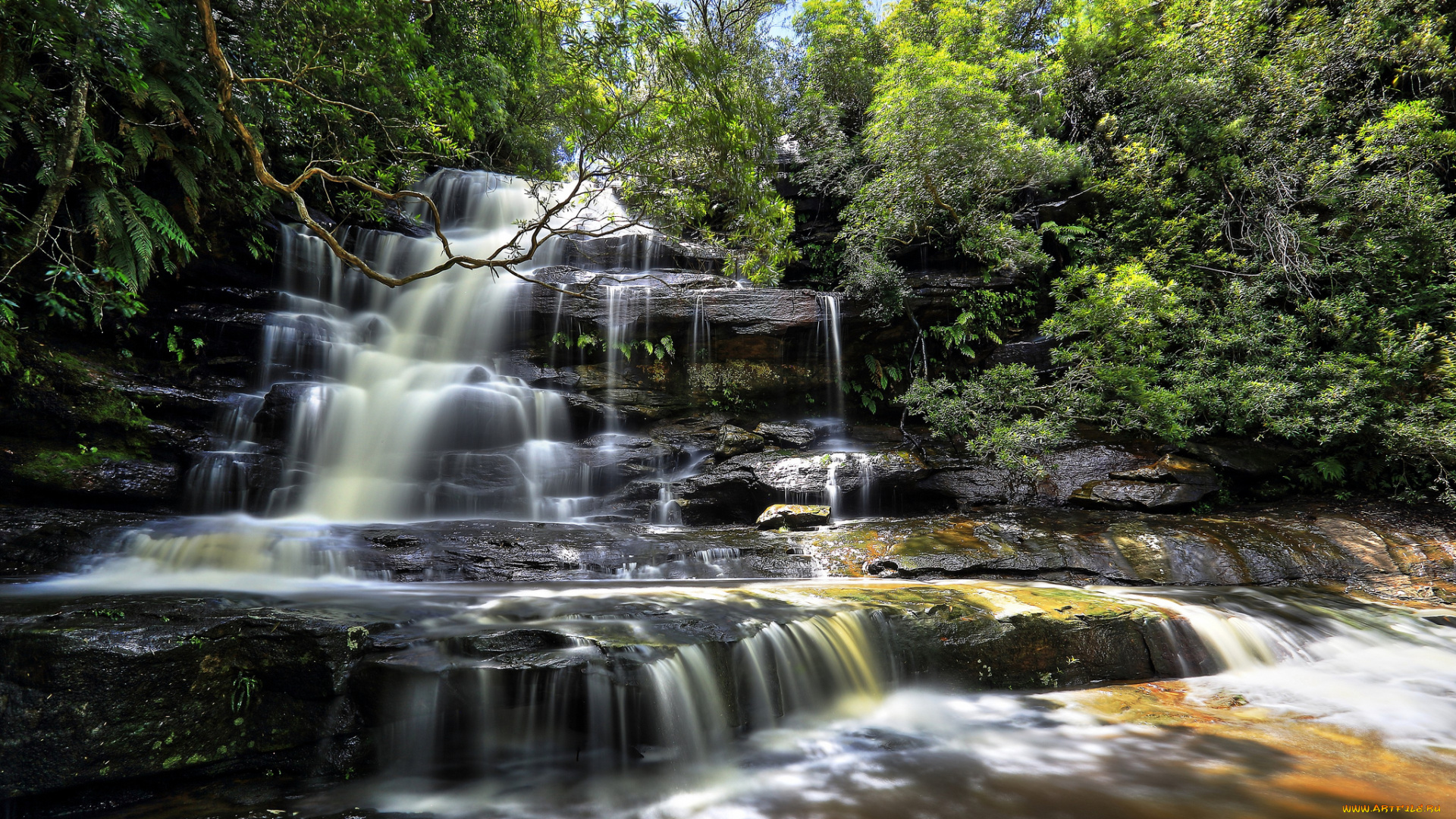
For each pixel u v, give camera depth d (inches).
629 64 276.1
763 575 296.2
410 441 388.2
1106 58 587.2
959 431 447.2
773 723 191.9
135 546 252.2
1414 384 432.8
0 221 295.1
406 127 452.8
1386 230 489.7
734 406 471.2
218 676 156.8
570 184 582.6
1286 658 243.6
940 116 460.8
